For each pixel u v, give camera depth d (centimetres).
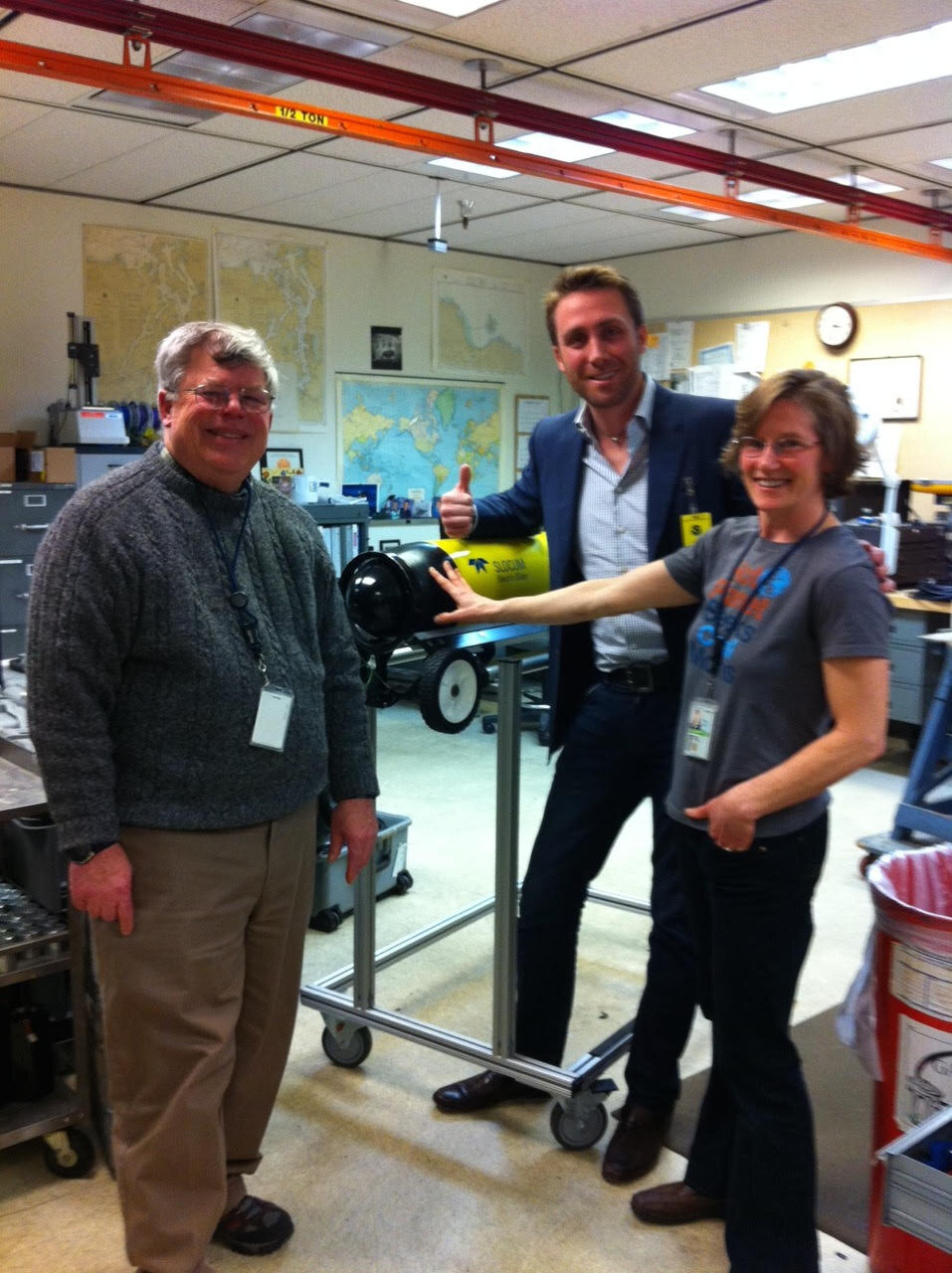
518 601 192
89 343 535
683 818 165
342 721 190
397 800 438
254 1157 188
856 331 650
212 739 158
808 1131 164
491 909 292
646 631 200
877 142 462
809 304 668
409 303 702
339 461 680
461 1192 201
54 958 200
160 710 155
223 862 161
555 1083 207
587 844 212
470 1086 228
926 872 197
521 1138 219
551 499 214
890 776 480
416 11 329
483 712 577
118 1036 159
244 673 160
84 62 298
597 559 208
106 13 294
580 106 420
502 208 589
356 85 347
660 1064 207
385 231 655
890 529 492
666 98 409
